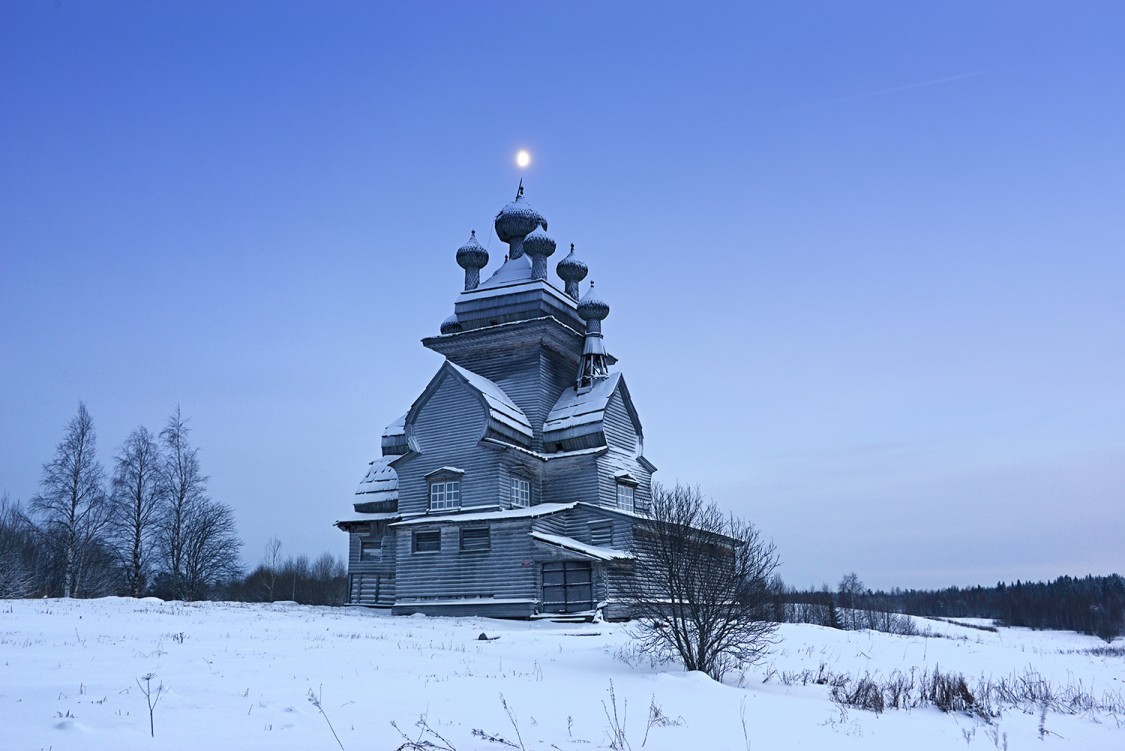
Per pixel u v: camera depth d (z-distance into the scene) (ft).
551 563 141.38
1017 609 545.03
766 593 71.20
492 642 92.43
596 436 159.22
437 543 150.41
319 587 346.54
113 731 32.60
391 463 159.33
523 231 198.80
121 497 193.77
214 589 226.79
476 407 153.99
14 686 43.34
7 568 183.83
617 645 87.04
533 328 169.58
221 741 31.83
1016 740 48.34
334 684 49.08
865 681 68.03
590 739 37.63
